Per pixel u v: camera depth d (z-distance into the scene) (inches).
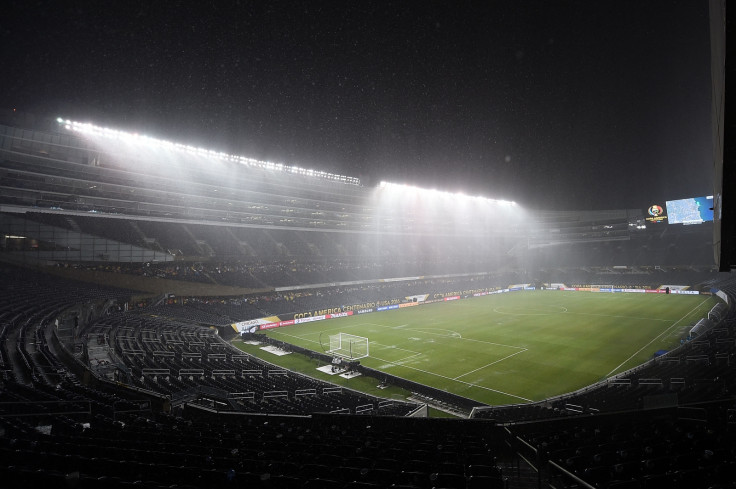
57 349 903.7
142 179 1980.8
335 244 3097.9
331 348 1454.2
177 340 1293.1
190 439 377.4
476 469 273.3
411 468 285.9
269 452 321.1
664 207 3309.5
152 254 2033.7
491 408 789.9
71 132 1740.9
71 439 363.6
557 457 313.9
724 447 302.5
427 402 940.0
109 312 1555.1
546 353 1288.1
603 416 476.4
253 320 1808.6
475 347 1391.5
